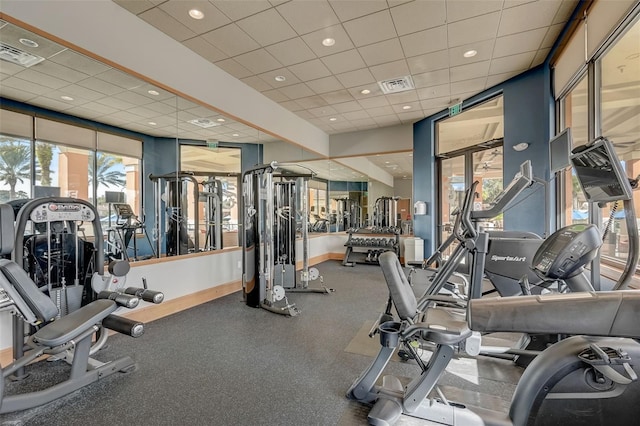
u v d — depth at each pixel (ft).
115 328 7.72
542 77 13.93
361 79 15.62
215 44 12.35
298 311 13.12
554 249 6.67
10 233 6.52
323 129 24.40
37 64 9.94
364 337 10.42
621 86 8.29
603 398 3.86
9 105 12.07
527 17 10.64
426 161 21.89
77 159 13.69
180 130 16.72
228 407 6.66
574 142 11.72
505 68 14.38
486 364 8.47
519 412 4.27
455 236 9.82
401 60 13.64
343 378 7.82
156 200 15.84
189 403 6.80
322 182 27.40
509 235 11.80
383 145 24.02
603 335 3.66
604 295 3.73
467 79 15.61
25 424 6.12
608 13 8.36
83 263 9.22
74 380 7.13
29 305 6.46
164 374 8.03
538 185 13.83
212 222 17.74
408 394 6.09
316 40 12.06
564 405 3.99
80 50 9.05
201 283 14.49
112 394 7.13
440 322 6.40
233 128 17.07
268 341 10.11
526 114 14.69
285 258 16.74
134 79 11.00
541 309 3.84
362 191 27.81
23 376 7.80
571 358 3.92
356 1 9.83
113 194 14.56
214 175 18.10
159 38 11.44
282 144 20.86
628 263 5.24
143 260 12.51
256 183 13.89
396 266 6.84
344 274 20.81
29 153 12.53
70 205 8.29
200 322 11.89
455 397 6.86
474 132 18.47
